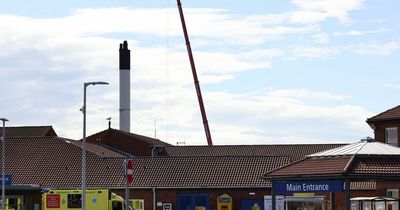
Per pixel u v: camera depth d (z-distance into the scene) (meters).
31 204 131.25
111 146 195.88
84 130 105.31
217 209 145.25
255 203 144.50
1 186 128.62
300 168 97.38
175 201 146.75
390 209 107.50
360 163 91.75
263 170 149.25
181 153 186.25
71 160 157.12
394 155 93.38
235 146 187.62
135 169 152.38
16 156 158.88
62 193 125.12
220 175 148.75
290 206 118.12
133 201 147.75
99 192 124.31
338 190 92.44
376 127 138.75
